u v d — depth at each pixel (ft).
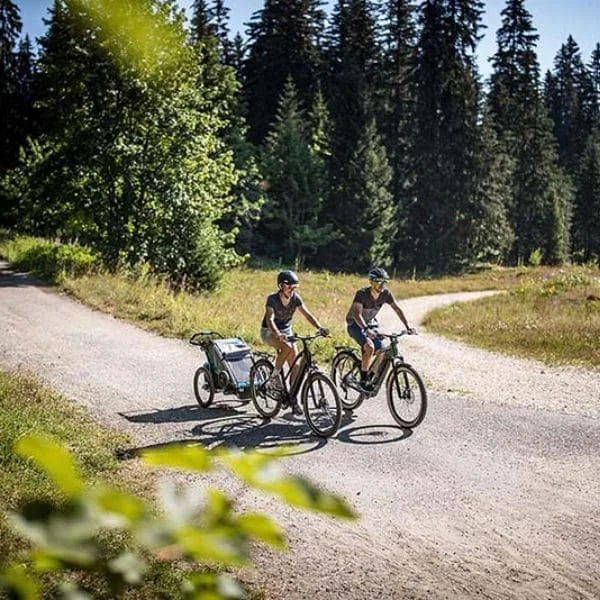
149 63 76.64
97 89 79.41
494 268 196.95
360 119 180.75
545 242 223.51
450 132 189.98
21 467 19.19
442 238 185.88
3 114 167.73
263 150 176.65
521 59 234.17
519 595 16.28
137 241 80.43
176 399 32.01
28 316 51.60
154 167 82.28
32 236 114.93
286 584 16.10
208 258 78.69
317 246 176.14
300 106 198.49
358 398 30.09
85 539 1.77
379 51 207.72
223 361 29.58
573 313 75.25
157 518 1.93
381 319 82.79
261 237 170.40
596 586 16.80
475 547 18.65
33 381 30.68
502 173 200.13
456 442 27.22
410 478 23.38
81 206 82.23
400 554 18.07
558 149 331.36
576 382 40.86
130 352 41.42
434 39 196.75
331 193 178.50
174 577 12.82
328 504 1.92
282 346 27.50
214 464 2.02
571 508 21.42
